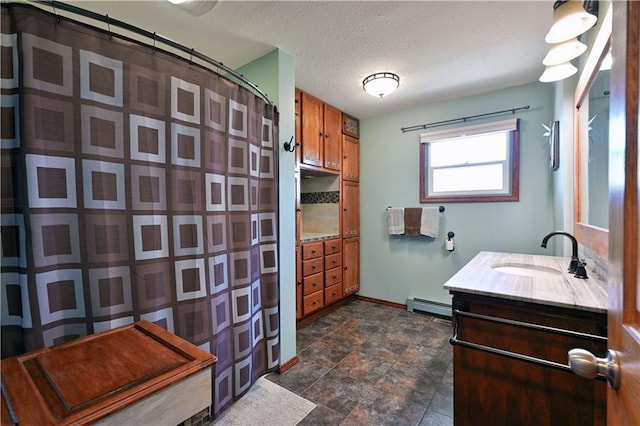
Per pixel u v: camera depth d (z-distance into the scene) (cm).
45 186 93
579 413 102
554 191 235
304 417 154
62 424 53
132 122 112
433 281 308
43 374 68
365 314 305
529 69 225
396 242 330
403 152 323
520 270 172
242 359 159
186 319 129
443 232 300
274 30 175
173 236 125
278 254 198
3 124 89
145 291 116
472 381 121
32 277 91
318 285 289
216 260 142
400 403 164
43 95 92
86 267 103
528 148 254
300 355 220
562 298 106
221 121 145
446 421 150
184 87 128
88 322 103
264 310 184
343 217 327
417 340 243
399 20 166
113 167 108
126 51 110
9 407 57
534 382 109
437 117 298
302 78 241
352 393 174
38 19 92
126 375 68
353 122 344
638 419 46
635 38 50
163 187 122
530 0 148
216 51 198
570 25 115
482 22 167
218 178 143
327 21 166
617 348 56
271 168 186
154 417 64
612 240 60
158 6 152
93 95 102
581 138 168
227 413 156
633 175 51
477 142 281
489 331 117
